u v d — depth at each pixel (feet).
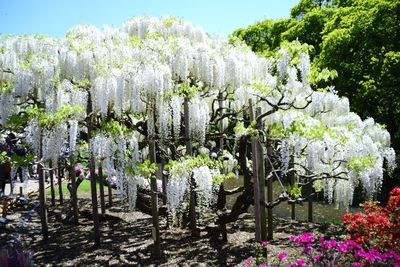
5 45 24.30
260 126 20.68
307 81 21.86
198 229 24.56
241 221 29.12
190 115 21.62
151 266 19.57
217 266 19.22
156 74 19.61
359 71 47.03
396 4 41.37
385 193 40.01
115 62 21.88
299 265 15.16
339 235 24.91
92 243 23.85
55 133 19.95
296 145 19.58
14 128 23.30
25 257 14.61
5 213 29.96
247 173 22.82
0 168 32.96
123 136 19.27
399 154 42.83
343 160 21.53
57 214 31.83
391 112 45.03
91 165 22.12
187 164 18.62
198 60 22.56
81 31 27.02
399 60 40.68
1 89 23.02
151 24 28.89
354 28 44.78
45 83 21.98
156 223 20.65
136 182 20.13
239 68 24.13
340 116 26.89
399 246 16.88
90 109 22.59
